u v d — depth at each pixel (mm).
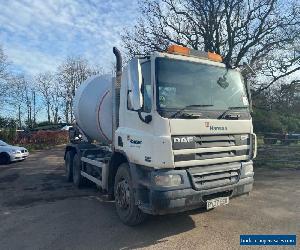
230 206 7184
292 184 9680
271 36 16547
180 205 5070
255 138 6211
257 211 6816
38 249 5137
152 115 5184
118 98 6539
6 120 32250
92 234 5715
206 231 5695
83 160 9062
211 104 5629
